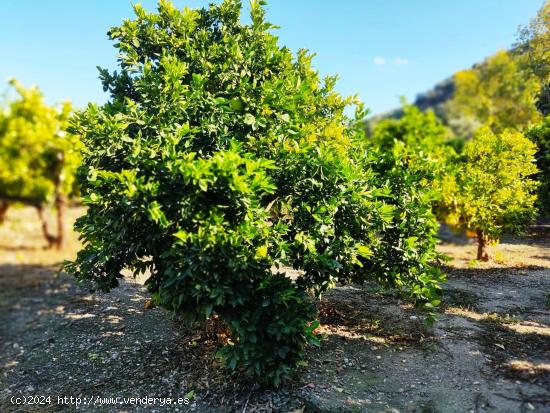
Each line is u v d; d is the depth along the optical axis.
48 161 9.79
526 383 3.35
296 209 3.88
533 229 7.84
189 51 4.31
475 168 7.04
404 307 5.37
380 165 5.02
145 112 3.87
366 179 4.19
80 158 9.12
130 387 3.81
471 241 9.71
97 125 3.55
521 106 13.53
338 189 3.85
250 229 3.27
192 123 4.00
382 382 3.55
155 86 3.78
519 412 2.99
